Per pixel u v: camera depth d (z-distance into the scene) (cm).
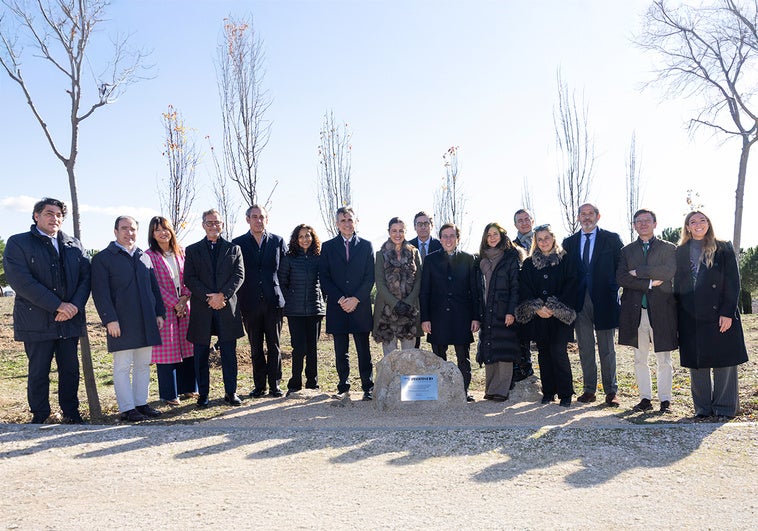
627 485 423
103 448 521
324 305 820
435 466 467
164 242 762
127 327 652
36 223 636
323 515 379
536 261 706
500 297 718
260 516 379
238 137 1331
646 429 553
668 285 652
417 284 752
